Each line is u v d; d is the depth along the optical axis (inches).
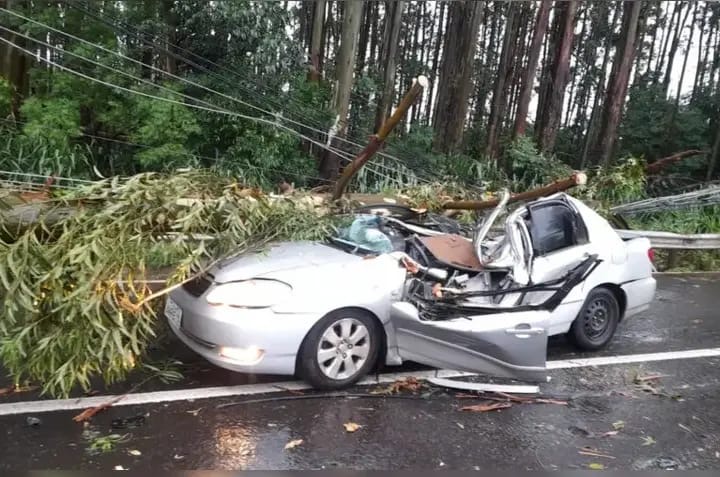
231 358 159.3
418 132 643.5
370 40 1057.5
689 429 163.8
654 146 832.9
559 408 172.6
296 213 206.5
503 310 182.5
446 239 216.8
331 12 930.1
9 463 125.6
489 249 215.5
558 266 207.5
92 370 149.9
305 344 164.7
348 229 211.3
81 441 136.3
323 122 506.3
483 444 147.8
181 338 174.4
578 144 1074.1
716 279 396.8
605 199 443.5
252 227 188.1
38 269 143.7
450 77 906.7
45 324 145.6
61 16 450.9
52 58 481.1
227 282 165.3
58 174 386.3
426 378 185.3
